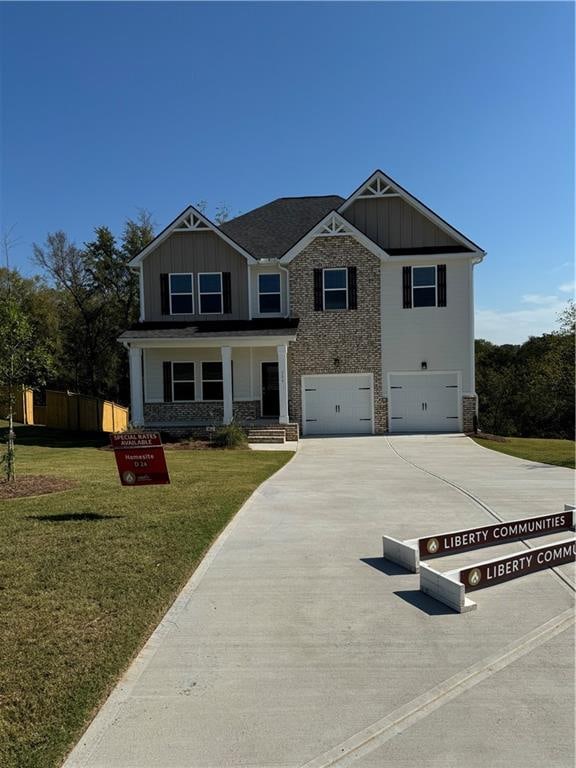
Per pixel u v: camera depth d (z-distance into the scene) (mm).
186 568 5504
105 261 39562
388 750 2943
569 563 5742
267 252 22141
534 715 3221
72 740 3021
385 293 20781
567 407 25656
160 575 5289
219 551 6148
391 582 5270
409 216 21156
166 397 21516
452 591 4648
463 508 8125
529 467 12461
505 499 8703
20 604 4633
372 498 8898
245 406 21406
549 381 25625
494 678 3609
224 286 21516
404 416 20906
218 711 3289
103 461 13516
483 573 5094
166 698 3420
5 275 35156
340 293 20953
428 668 3742
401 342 20766
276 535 6785
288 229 23500
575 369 24156
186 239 21594
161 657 3906
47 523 7008
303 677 3650
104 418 24719
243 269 21547
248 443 17641
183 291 21672
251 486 9742
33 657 3814
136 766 2838
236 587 5148
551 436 40875
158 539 6367
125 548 6047
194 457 14391
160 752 2939
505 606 4703
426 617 4512
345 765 2838
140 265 21688
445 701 3369
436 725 3145
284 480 10695
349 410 21031
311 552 6141
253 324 20703
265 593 5012
